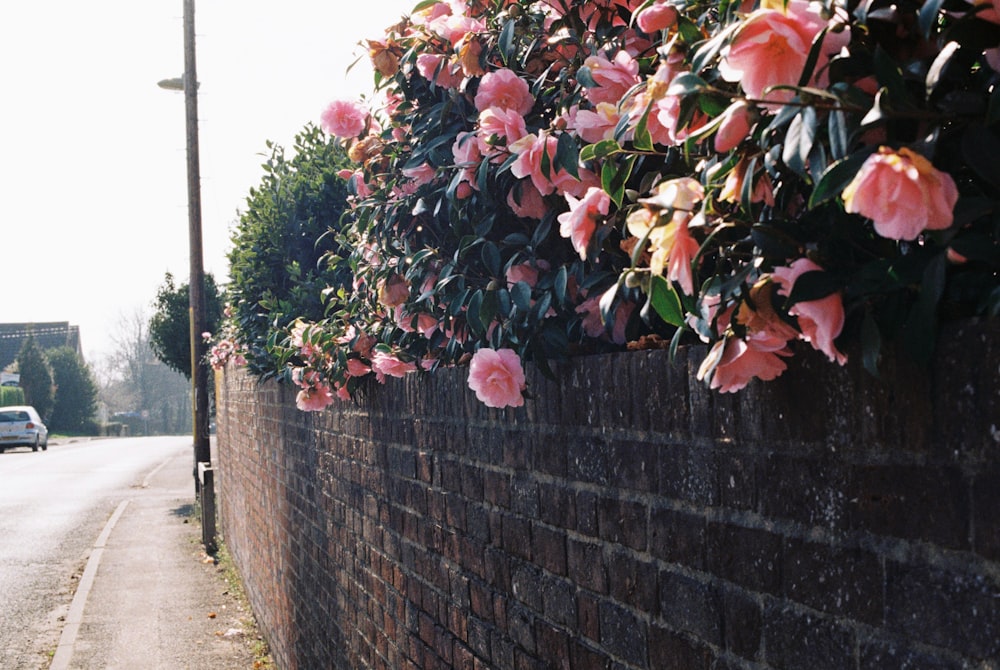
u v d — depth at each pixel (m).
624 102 1.81
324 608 4.91
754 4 1.44
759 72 1.22
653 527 1.80
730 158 1.39
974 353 1.11
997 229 1.11
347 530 4.33
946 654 1.16
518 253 2.46
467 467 2.75
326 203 7.60
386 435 3.62
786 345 1.41
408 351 3.31
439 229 3.04
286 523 6.31
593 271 2.16
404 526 3.39
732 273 1.49
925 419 1.18
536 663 2.31
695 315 1.50
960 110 1.14
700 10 1.67
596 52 2.18
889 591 1.24
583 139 2.06
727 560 1.58
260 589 7.91
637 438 1.85
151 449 43.78
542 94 2.50
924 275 1.14
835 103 1.19
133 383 107.50
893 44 1.22
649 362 1.80
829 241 1.29
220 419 13.20
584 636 2.08
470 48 2.65
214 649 7.59
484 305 2.39
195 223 17.31
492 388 2.25
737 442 1.55
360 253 3.70
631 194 1.76
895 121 1.18
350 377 3.84
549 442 2.23
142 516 15.98
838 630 1.33
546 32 2.48
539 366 2.18
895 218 1.02
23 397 63.09
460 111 2.82
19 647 7.82
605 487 1.98
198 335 17.12
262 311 7.75
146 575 10.59
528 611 2.36
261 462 7.75
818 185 1.14
